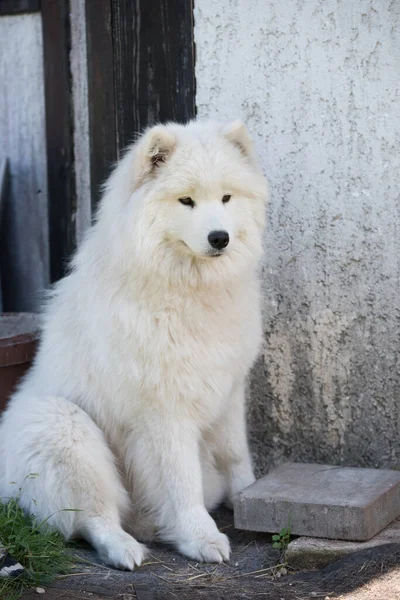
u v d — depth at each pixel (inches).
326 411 194.5
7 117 246.7
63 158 232.8
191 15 203.2
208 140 154.9
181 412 160.6
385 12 179.8
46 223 246.2
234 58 193.8
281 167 192.5
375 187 184.9
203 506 163.3
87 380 166.4
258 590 142.9
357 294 188.7
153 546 166.9
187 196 151.3
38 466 157.5
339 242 189.2
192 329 157.9
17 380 197.6
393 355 186.9
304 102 188.9
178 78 206.8
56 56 229.9
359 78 183.6
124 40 211.5
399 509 168.6
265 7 189.2
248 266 162.2
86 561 155.9
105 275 160.9
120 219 155.2
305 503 157.2
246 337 167.2
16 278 249.4
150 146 150.7
